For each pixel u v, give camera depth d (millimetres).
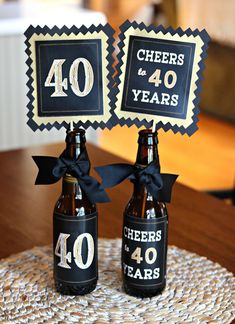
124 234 864
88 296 877
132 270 864
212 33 3900
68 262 860
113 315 833
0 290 889
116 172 831
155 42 836
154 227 845
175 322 820
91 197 828
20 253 1005
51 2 5133
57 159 827
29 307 847
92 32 833
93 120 856
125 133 3832
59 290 882
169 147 3562
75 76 841
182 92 851
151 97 852
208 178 3148
